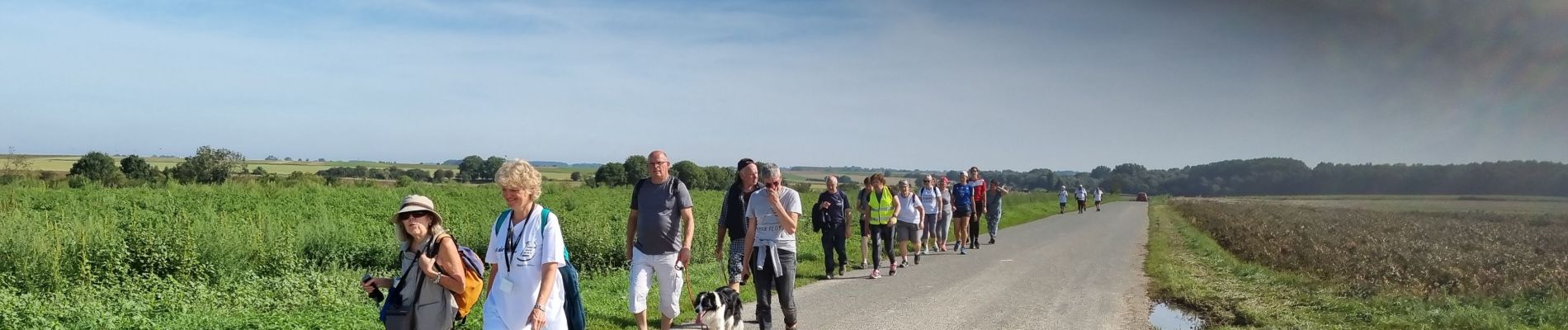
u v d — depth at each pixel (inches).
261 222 565.6
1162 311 376.8
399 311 189.6
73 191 885.8
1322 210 1724.9
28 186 942.4
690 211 284.8
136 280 396.8
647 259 283.0
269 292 382.3
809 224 908.0
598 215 961.5
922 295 418.9
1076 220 1314.0
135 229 452.8
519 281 182.7
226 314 305.3
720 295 281.6
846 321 343.6
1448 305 358.3
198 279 420.8
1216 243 863.1
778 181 289.6
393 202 1023.6
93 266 410.9
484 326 185.6
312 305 358.6
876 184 494.0
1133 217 1486.2
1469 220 1190.9
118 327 272.1
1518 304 358.3
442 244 188.1
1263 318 345.1
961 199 662.5
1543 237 824.3
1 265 391.5
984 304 388.8
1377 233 898.7
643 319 284.2
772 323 337.7
